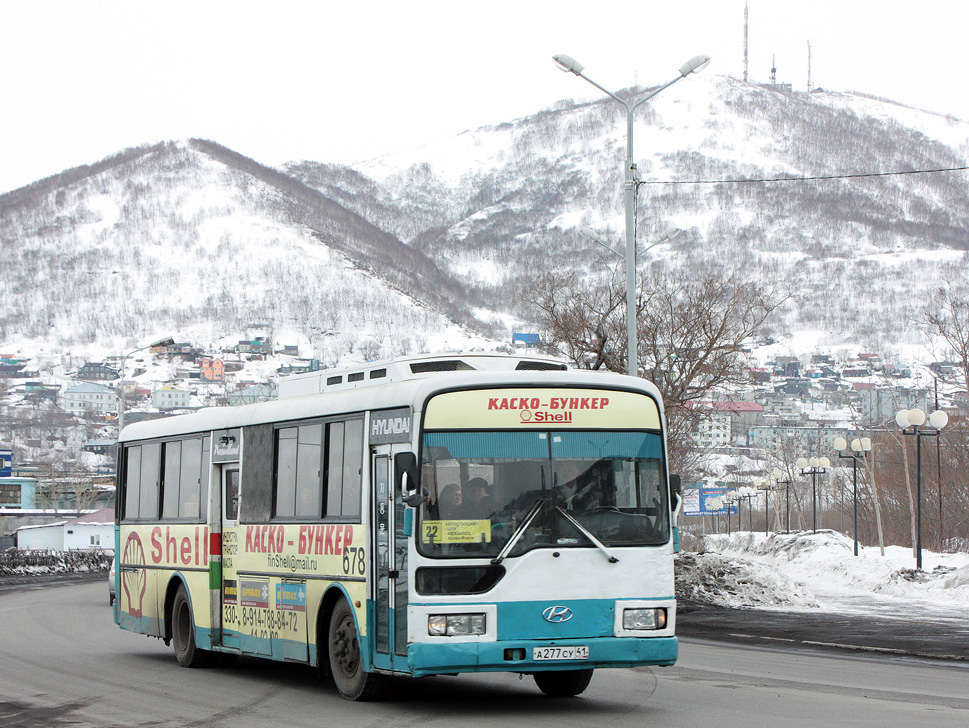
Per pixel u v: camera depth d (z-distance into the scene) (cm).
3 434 16075
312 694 1352
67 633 2303
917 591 3147
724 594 2888
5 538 9081
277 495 1461
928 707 1177
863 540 6391
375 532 1224
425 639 1119
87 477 12044
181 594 1705
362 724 1116
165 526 1762
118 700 1314
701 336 3981
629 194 2981
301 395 1503
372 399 1255
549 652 1137
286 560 1416
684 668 1585
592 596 1159
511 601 1138
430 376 1181
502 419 1177
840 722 1075
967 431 5772
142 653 1905
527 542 1152
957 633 2077
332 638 1309
